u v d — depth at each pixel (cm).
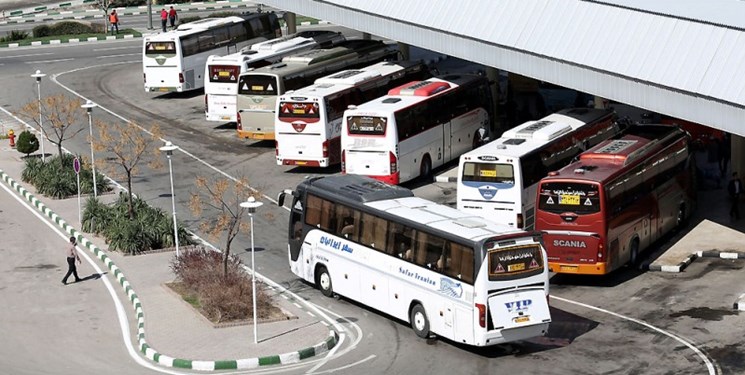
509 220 4459
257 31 7800
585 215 4084
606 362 3494
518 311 3512
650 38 4150
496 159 4441
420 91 5481
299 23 9612
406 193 4047
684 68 3941
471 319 3512
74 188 5447
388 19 5581
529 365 3488
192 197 4781
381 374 3431
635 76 4100
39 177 5519
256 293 3912
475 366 3488
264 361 3497
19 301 4181
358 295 3984
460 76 5897
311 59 6181
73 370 3519
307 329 3756
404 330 3812
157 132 5341
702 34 3959
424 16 5334
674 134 4716
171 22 9494
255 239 4775
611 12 4381
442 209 3859
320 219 4131
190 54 7300
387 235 3834
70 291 4253
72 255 4297
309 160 5609
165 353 3578
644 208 4381
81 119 6825
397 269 3794
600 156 4306
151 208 4916
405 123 5291
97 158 5969
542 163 4562
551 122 4831
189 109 7088
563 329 3788
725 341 3622
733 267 4294
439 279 3622
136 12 10638
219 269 4084
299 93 5612
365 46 6656
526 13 4778
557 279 4272
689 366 3441
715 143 5494
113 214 4884
